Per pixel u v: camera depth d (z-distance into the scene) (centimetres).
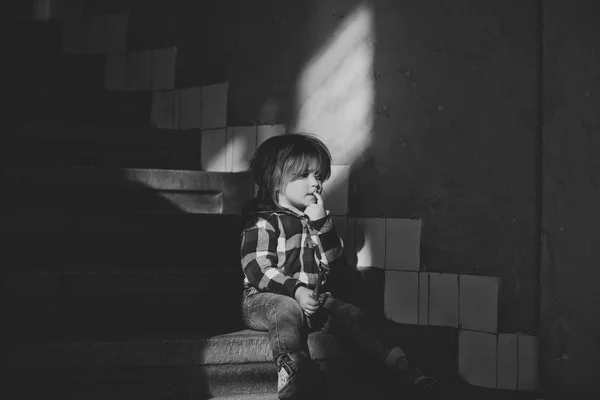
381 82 326
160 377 264
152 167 397
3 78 436
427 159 311
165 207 360
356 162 333
